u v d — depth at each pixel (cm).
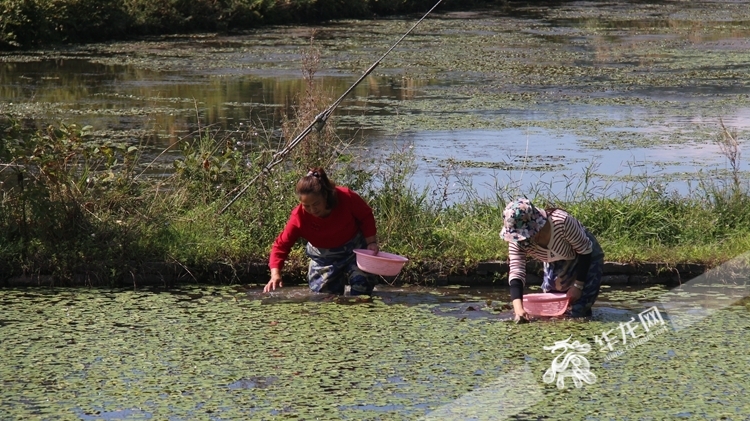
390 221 1448
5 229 1391
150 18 5319
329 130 1562
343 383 994
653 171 2008
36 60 4116
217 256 1380
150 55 4369
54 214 1370
